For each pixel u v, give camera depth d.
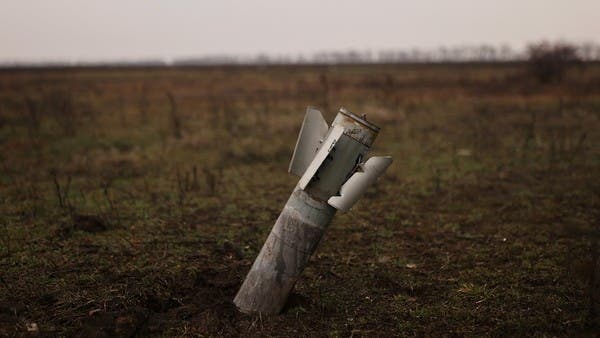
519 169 8.22
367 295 4.05
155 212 6.13
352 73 38.09
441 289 4.15
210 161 8.99
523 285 4.15
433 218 6.02
